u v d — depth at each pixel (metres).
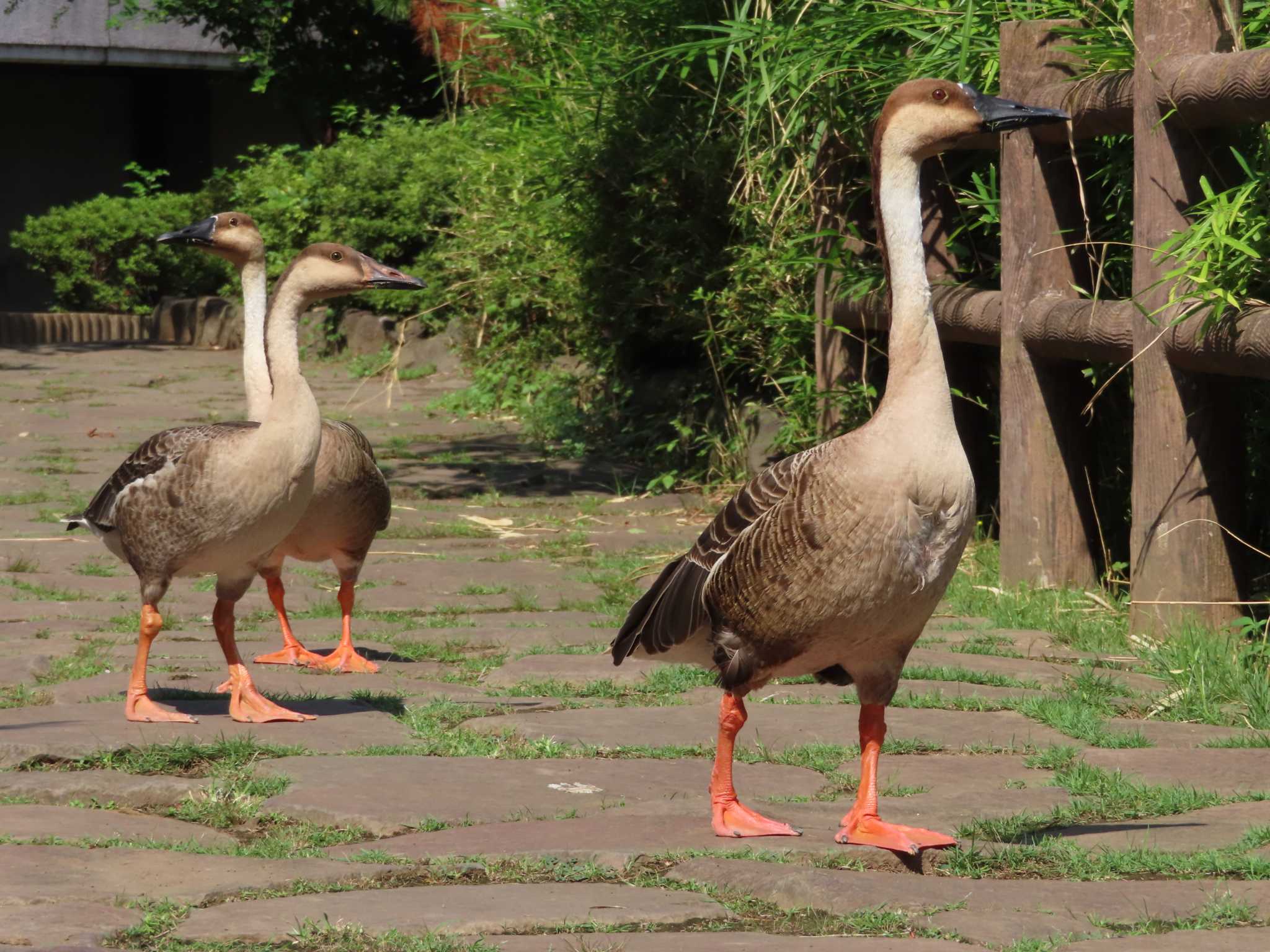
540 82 19.05
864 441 5.32
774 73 12.68
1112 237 10.81
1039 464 10.61
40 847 5.48
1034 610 10.12
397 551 13.10
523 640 9.66
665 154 16.25
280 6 32.72
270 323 7.53
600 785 6.46
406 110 34.66
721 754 5.73
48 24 34.81
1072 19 10.48
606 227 17.30
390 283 7.73
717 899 5.02
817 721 7.66
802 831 5.74
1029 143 10.41
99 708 7.75
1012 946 4.48
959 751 7.14
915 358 5.40
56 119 40.00
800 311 15.06
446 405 22.16
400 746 7.07
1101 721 7.55
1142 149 9.08
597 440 18.75
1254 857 5.27
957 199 11.92
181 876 5.18
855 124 12.89
